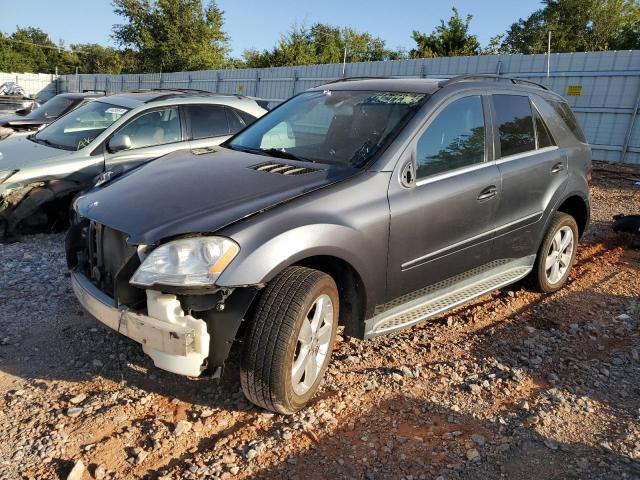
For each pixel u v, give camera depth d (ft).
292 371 9.74
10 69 196.54
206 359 9.29
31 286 15.93
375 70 61.46
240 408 10.44
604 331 14.46
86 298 10.33
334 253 10.08
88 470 8.67
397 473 8.84
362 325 11.22
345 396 10.89
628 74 44.32
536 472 9.02
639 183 36.63
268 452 9.19
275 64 129.18
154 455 9.07
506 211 13.98
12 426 9.68
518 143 14.71
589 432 10.09
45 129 24.54
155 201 10.16
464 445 9.58
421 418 10.32
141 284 8.96
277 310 9.34
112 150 21.61
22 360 11.84
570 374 12.16
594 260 20.40
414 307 12.39
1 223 20.11
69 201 21.06
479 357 12.78
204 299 9.13
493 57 52.03
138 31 140.46
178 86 91.30
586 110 47.14
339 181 10.85
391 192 11.21
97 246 10.38
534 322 14.92
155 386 11.06
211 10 140.97
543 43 122.83
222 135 24.43
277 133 13.91
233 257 8.98
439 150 12.48
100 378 11.28
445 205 12.10
